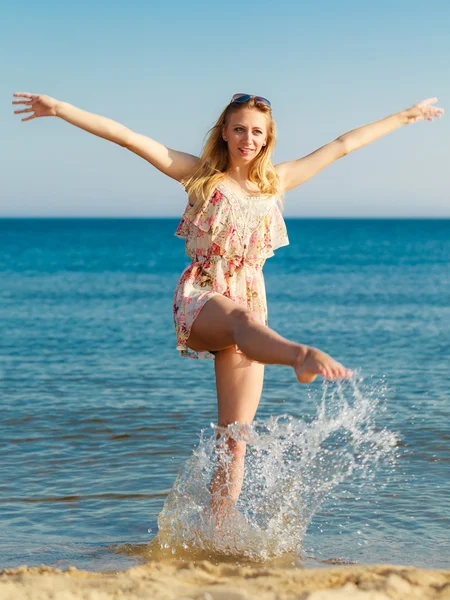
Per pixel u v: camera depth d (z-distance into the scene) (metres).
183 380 11.26
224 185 4.42
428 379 11.30
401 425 7.60
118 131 4.33
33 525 4.86
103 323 20.45
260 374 4.47
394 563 4.13
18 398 9.62
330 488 5.05
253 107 4.44
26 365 12.87
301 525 4.59
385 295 30.08
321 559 4.20
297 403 9.26
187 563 3.77
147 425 7.91
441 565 4.09
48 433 7.54
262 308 4.55
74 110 4.25
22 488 5.66
